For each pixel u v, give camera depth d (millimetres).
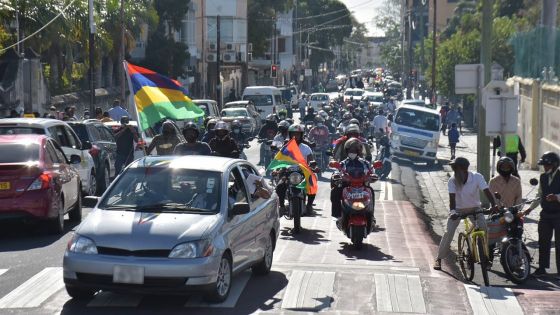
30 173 16344
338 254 15648
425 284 12875
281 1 99375
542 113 35969
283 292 12156
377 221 20328
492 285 13875
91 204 12211
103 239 10734
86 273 10633
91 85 41094
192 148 16109
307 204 18969
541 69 36031
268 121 27141
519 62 40906
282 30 121062
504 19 64438
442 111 63375
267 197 12984
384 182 31141
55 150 17969
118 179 12148
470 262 13734
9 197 16141
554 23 34438
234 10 85375
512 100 18734
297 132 18484
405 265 14711
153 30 61281
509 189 15578
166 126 17812
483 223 13844
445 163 40938
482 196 21969
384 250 16266
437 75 66250
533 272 15188
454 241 18766
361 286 12625
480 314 11281
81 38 45312
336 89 142000
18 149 16891
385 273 13680
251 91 59031
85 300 11391
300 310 11188
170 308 11086
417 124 39812
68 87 48281
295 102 89625
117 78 60812
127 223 10992
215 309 11086
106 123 29484
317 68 153000
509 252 14078
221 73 87875
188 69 70062
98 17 45875
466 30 74312
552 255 16953
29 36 39438
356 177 16172
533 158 36750
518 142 23109
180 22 64625
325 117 37781
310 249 16125
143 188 11891
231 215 11695
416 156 39094
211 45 84125
